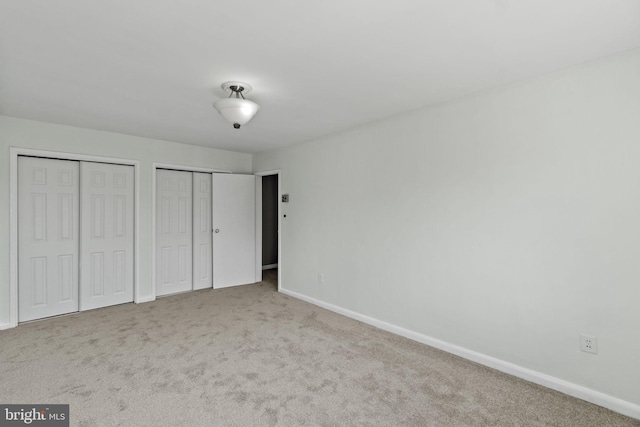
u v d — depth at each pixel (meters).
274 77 2.29
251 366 2.48
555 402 2.04
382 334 3.15
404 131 3.09
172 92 2.56
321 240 4.02
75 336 3.03
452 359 2.63
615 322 1.97
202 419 1.87
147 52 1.94
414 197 3.01
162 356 2.64
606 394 2.00
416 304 3.00
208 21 1.62
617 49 1.90
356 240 3.57
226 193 4.92
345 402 2.04
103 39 1.79
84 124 3.51
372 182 3.39
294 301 4.25
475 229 2.58
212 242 4.87
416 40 1.81
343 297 3.73
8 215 3.24
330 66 2.13
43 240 3.52
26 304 3.41
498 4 1.49
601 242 2.01
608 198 1.99
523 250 2.33
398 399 2.07
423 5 1.49
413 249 3.02
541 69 2.16
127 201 4.07
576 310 2.11
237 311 3.82
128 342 2.91
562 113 2.15
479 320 2.57
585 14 1.56
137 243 4.09
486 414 1.92
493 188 2.47
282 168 4.69
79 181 3.73
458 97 2.67
